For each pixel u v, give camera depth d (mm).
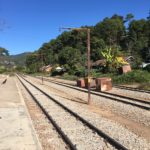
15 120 17906
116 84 50250
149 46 97938
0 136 13758
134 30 149250
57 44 181625
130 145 12227
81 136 14047
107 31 154500
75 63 100188
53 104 26172
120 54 75875
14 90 42812
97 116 19469
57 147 12555
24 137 13586
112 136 13766
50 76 115500
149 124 16938
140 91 36625
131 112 21047
